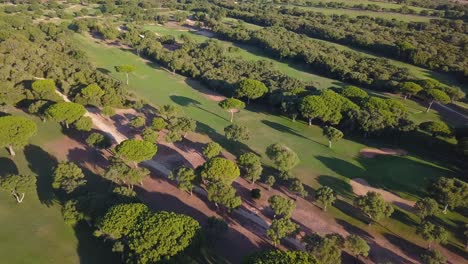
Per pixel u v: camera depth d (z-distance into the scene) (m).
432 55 185.25
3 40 153.00
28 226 73.75
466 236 72.62
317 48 199.75
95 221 69.19
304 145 111.06
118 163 85.06
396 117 118.38
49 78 132.12
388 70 167.62
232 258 69.00
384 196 88.62
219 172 82.44
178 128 105.44
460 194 80.19
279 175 91.31
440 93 136.62
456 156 107.62
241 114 129.62
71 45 174.62
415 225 79.50
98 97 122.31
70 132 109.38
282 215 79.25
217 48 187.25
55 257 66.94
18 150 99.06
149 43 189.50
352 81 164.75
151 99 136.62
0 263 65.06
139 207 67.94
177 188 87.88
